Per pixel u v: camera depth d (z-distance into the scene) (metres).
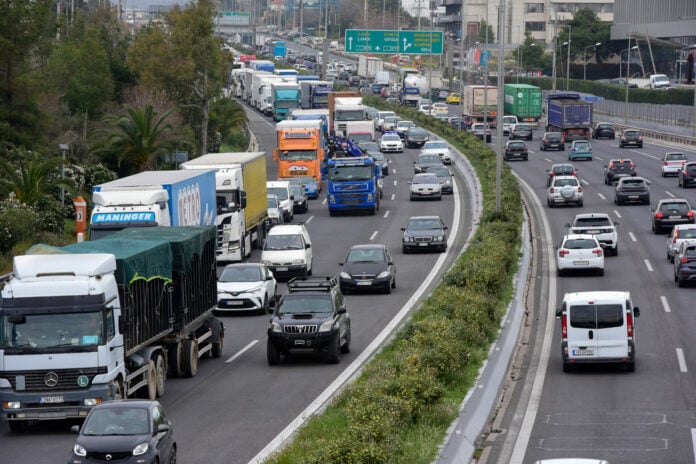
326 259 66.44
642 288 54.44
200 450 27.67
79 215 57.44
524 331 45.28
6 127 76.69
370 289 55.09
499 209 71.25
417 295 54.34
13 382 29.95
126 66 114.00
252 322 49.44
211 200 57.00
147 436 23.86
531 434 29.25
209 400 33.97
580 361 36.97
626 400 33.03
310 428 27.80
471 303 42.69
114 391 30.38
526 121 170.38
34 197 67.19
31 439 29.70
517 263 59.31
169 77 107.31
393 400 27.86
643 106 185.75
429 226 69.06
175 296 36.97
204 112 109.62
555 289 54.84
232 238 64.25
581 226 64.50
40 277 30.42
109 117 88.69
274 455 25.03
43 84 82.75
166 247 35.72
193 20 106.81
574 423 30.30
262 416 31.47
